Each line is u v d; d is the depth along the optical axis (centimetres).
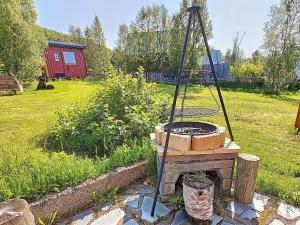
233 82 1708
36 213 176
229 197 221
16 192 187
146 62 2019
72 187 200
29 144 340
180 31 1723
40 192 191
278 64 1427
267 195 225
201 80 512
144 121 344
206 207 179
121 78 423
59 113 382
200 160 211
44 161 226
